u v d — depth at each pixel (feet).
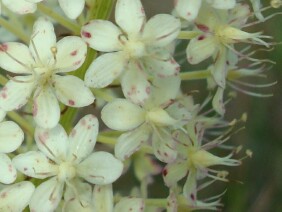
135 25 0.37
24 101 0.37
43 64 0.37
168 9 0.62
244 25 0.40
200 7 0.38
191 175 0.40
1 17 0.43
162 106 0.38
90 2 0.38
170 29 0.37
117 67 0.37
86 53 0.37
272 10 0.63
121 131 0.39
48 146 0.37
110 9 0.38
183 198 0.42
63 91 0.37
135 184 0.60
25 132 0.40
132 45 0.37
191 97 0.41
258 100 0.68
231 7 0.38
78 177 0.37
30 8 0.36
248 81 0.67
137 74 0.37
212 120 0.43
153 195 0.63
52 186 0.37
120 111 0.38
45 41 0.37
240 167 0.67
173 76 0.38
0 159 0.36
